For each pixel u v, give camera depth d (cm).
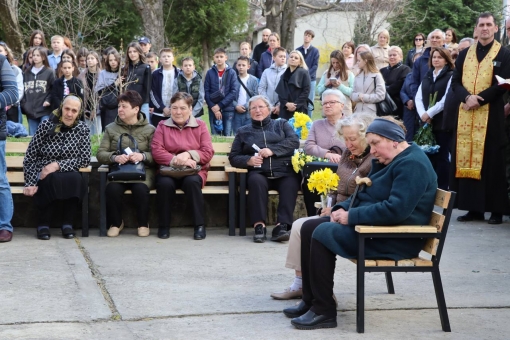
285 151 759
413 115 1066
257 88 1211
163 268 618
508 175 827
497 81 813
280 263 642
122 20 2891
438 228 454
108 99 1075
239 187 782
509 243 732
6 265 618
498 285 573
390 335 449
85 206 748
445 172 964
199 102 1098
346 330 458
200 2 3534
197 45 3722
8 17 2047
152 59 1225
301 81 1074
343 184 530
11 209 725
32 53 1085
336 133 529
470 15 2520
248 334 449
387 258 460
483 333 455
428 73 963
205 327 462
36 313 486
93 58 1105
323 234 455
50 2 1898
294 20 2336
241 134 779
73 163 736
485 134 820
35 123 1081
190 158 762
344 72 1032
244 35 3819
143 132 783
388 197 459
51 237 746
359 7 2400
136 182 759
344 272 611
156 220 810
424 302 523
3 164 717
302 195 838
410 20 2359
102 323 469
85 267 615
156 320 476
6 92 686
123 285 561
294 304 514
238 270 614
